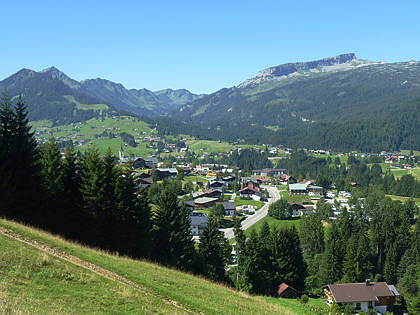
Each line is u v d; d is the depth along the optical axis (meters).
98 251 37.47
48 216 48.78
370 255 103.50
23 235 31.20
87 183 50.91
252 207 170.25
